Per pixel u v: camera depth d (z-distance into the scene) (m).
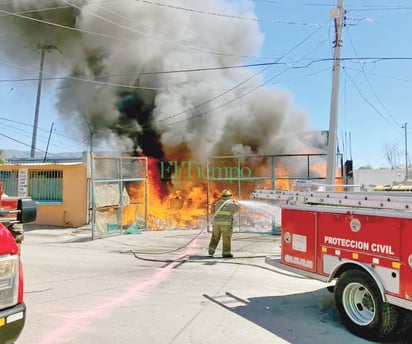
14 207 3.99
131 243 10.18
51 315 4.39
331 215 4.28
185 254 8.51
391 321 3.63
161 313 4.50
